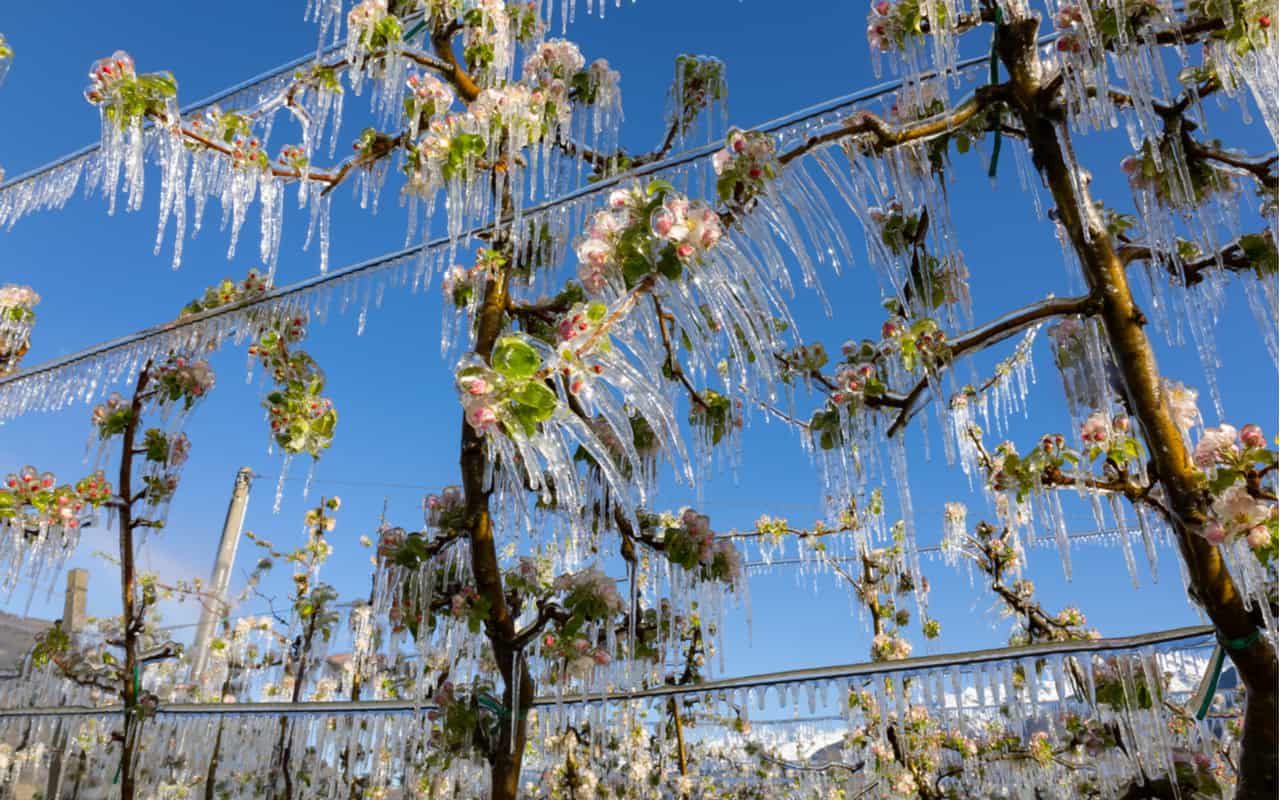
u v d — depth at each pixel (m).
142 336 3.83
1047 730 4.72
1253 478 1.63
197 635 5.95
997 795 5.05
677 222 1.58
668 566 3.17
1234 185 2.23
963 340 2.14
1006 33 2.06
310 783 4.52
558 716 2.86
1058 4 2.05
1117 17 1.90
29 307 4.73
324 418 3.62
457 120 2.77
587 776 4.89
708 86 3.87
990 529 4.98
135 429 3.82
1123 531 2.19
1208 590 1.65
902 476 2.39
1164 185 2.25
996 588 4.89
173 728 3.54
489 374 1.46
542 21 3.51
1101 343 2.11
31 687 4.61
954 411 2.87
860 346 2.70
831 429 2.62
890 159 2.36
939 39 2.06
